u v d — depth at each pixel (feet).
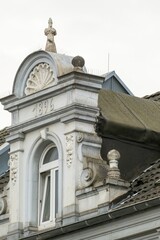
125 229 124.36
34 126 136.15
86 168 130.82
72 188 131.13
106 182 127.65
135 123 135.54
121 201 127.44
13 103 138.31
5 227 137.59
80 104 132.57
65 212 131.03
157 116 139.44
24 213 135.64
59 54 135.33
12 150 138.21
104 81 144.77
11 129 138.21
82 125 132.77
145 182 129.29
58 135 133.90
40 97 135.64
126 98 140.05
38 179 135.95
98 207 128.06
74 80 132.46
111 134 133.69
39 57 136.15
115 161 129.08
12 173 137.80
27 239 133.08
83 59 133.49
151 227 122.21
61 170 132.98
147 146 135.03
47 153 136.05
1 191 140.97
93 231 126.82
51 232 130.00
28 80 137.59
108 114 135.03
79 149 131.95
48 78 135.54
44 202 135.13
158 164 133.08
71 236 128.67
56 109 134.00
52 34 138.31
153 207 121.80
